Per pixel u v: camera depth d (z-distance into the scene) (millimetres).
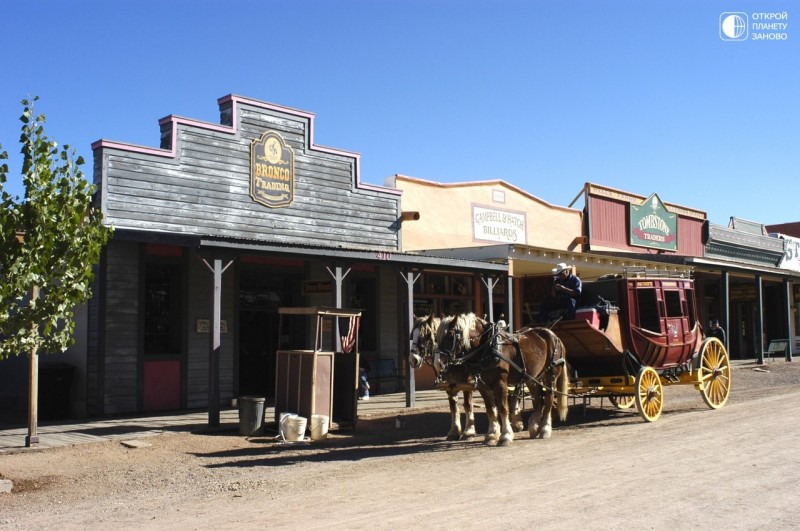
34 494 8961
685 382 14609
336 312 13602
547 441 11500
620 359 13398
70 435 12898
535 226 25641
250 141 17703
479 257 19219
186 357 16625
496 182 24312
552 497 7480
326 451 11406
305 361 13125
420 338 11375
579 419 14453
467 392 12305
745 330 34906
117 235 14125
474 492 7895
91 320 15594
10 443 12219
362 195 20094
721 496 7273
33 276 9180
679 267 24578
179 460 10828
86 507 8156
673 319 14141
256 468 10062
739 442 10266
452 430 12180
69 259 9531
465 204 23156
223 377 17297
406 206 21422
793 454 9258
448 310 22516
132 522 7301
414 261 16734
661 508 6883
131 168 15594
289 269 18797
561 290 13211
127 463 10680
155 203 15914
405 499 7715
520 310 24922
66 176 9617
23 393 17266
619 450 10148
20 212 9273
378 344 20594
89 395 15500
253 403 12992
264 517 7199
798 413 13125
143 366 15938
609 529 6262
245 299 18266
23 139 9352
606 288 13680
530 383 11969
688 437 10953
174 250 16578
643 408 13156
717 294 34062
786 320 30328
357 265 20344
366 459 10531
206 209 16766
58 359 16375
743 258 35562
